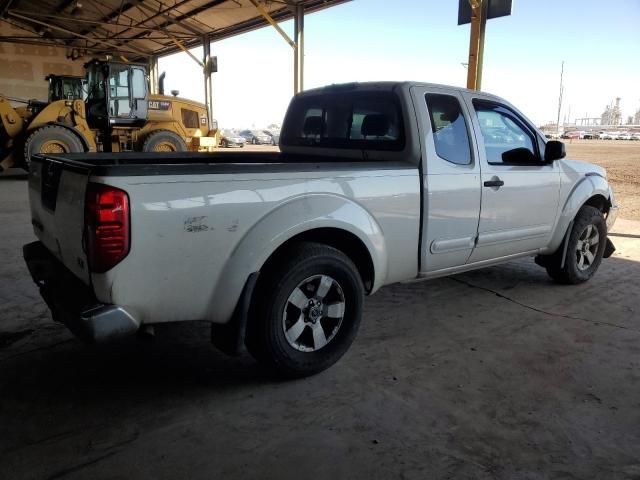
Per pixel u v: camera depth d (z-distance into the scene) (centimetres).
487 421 274
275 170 293
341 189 319
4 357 340
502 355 353
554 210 465
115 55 2844
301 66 1700
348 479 229
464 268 414
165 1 1934
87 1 2105
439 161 371
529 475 232
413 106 364
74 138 1215
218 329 301
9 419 270
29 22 2550
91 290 258
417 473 233
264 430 264
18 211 855
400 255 360
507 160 427
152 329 276
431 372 328
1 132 1212
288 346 307
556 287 506
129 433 260
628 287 506
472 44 976
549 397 299
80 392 298
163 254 259
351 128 411
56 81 1375
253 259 283
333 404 290
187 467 235
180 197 260
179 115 1455
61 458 239
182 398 294
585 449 252
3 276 501
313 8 1658
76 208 259
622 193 1272
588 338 382
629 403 294
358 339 378
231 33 2147
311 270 306
